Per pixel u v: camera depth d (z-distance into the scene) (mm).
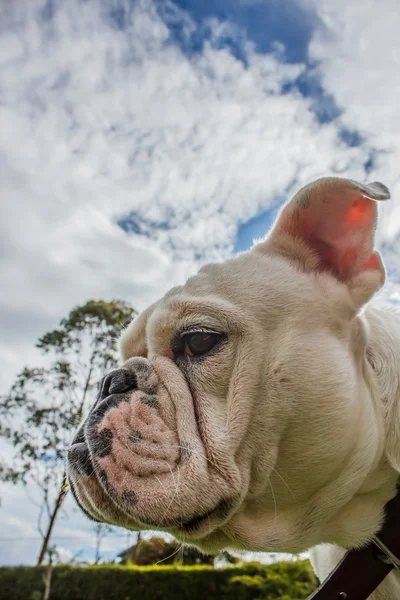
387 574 300
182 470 281
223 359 306
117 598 1999
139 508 272
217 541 321
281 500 304
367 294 324
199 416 298
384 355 338
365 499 314
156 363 318
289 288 320
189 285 337
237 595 1903
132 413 294
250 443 297
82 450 294
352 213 336
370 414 314
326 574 377
